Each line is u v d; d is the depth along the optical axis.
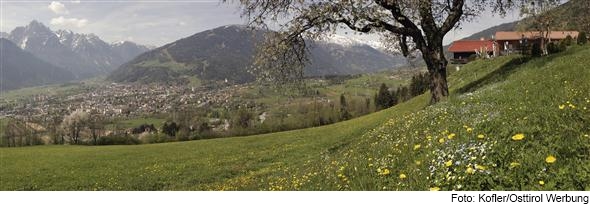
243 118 150.88
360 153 15.70
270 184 17.33
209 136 106.56
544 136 9.12
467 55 123.81
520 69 32.09
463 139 10.39
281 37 25.94
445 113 17.12
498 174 7.70
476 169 7.89
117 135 110.81
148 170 42.00
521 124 10.37
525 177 7.49
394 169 10.10
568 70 20.53
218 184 28.89
